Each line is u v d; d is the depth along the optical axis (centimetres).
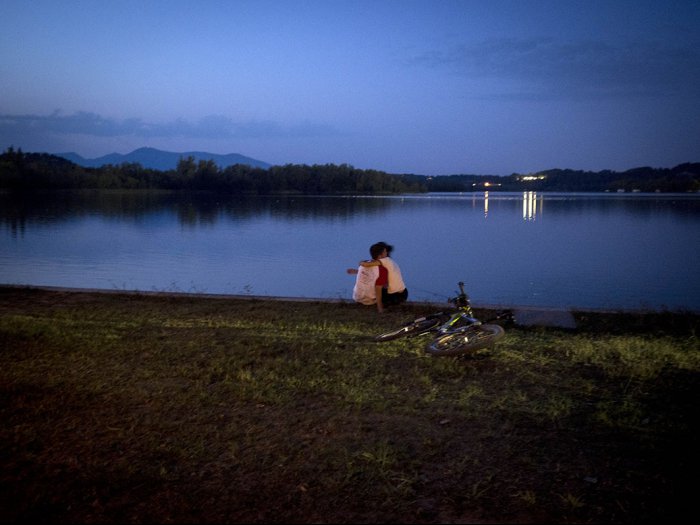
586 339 800
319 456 448
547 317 940
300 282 2222
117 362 693
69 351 738
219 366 673
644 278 2333
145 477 416
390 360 708
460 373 654
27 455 445
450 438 479
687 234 4547
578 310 991
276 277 2342
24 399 562
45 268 2494
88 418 521
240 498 389
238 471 426
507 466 429
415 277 2403
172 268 2544
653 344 756
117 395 580
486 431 493
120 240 3781
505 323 898
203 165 17525
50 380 620
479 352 736
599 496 384
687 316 938
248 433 489
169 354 725
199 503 384
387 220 6341
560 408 541
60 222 5244
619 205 11275
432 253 3322
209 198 13125
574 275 2431
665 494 383
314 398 575
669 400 559
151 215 6581
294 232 4616
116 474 421
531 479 409
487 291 2056
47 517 365
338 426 505
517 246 3697
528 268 2669
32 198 11062
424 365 686
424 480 409
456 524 356
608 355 719
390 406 552
